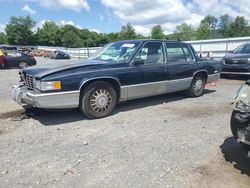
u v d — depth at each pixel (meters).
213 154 4.13
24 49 58.81
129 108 6.72
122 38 77.06
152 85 6.63
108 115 6.04
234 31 93.62
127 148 4.35
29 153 4.20
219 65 8.63
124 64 6.09
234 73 11.56
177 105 7.04
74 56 52.22
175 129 5.22
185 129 5.21
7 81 12.03
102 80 5.80
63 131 5.12
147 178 3.47
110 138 4.77
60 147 4.41
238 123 3.64
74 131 5.12
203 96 8.21
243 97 3.61
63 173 3.61
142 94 6.49
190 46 7.82
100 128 5.27
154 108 6.74
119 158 4.01
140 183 3.36
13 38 105.12
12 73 15.84
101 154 4.14
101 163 3.87
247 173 3.60
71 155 4.12
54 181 3.42
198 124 5.51
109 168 3.73
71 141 4.64
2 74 15.20
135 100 7.52
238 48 12.79
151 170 3.66
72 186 3.30
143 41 6.59
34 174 3.59
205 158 4.00
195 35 88.19
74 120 5.76
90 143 4.55
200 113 6.30
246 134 3.50
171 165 3.79
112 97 5.98
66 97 5.35
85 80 5.50
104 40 107.69
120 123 5.57
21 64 20.17
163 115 6.15
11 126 5.43
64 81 5.29
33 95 5.20
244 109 3.50
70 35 99.69
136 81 6.29
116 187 3.28
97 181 3.41
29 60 20.56
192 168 3.71
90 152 4.21
